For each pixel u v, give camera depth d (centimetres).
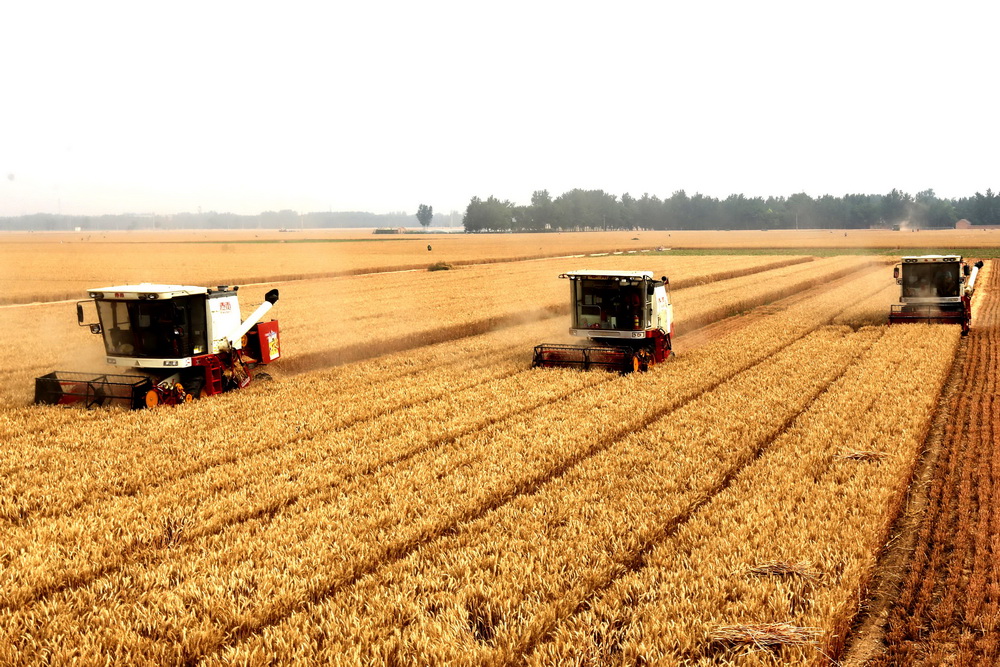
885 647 763
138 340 1773
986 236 15500
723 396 1692
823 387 1805
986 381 1912
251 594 812
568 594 798
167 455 1296
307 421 1522
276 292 2125
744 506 1016
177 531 967
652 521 973
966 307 2997
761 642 711
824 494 1063
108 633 725
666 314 2336
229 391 1866
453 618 748
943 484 1171
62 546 919
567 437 1362
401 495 1088
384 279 5812
